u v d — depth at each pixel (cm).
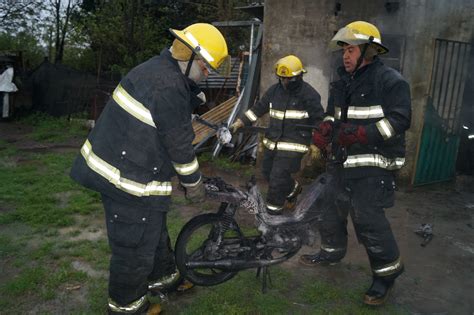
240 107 770
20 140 905
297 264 383
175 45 253
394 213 532
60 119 1081
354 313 309
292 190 512
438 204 570
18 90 1128
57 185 580
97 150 246
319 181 353
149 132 239
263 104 469
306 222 330
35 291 323
